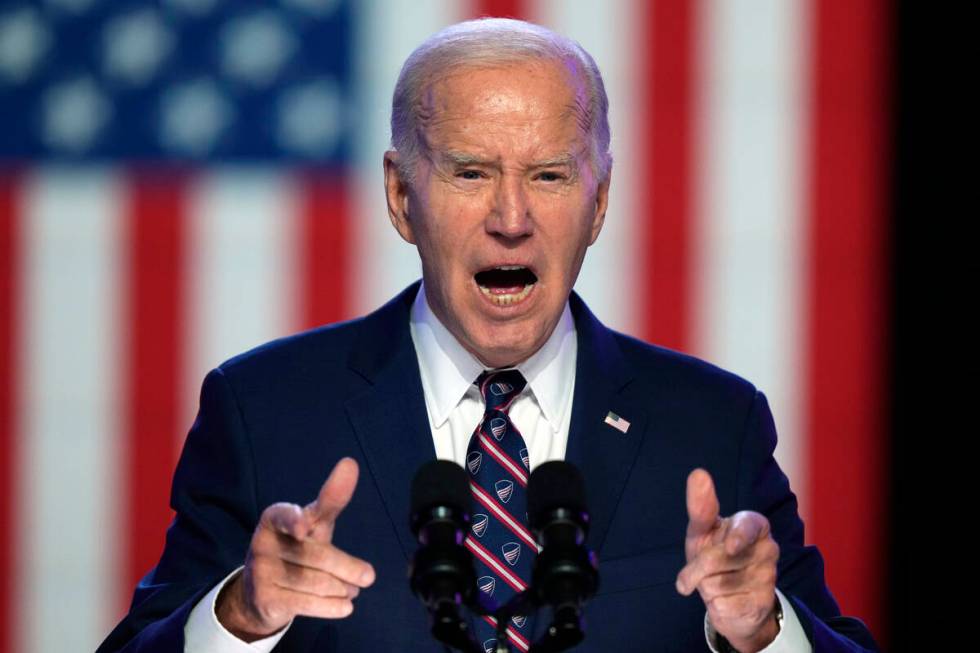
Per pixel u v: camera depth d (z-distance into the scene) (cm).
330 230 1173
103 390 1176
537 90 564
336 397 617
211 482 607
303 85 1179
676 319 1155
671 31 1159
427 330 629
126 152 1179
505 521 584
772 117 1157
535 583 439
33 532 1173
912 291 1146
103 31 1182
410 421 607
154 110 1178
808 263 1155
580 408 618
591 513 595
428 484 458
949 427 1140
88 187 1177
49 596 1175
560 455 614
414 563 441
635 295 1159
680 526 603
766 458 638
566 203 571
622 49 1160
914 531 1145
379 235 1172
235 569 568
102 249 1177
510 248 567
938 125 1144
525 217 561
